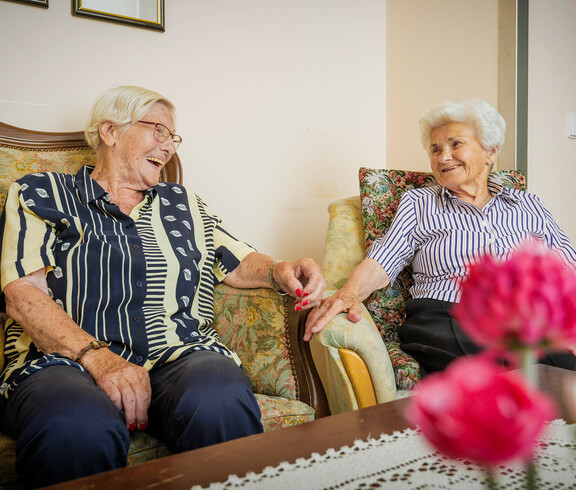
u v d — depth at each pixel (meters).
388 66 2.50
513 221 1.64
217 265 1.49
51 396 0.90
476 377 0.37
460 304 0.46
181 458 0.67
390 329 1.70
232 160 2.09
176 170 1.68
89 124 1.39
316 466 0.64
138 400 0.99
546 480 0.59
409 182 1.88
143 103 1.35
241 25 2.10
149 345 1.21
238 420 1.02
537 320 0.40
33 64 1.72
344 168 2.39
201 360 1.12
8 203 1.23
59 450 0.84
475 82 2.17
